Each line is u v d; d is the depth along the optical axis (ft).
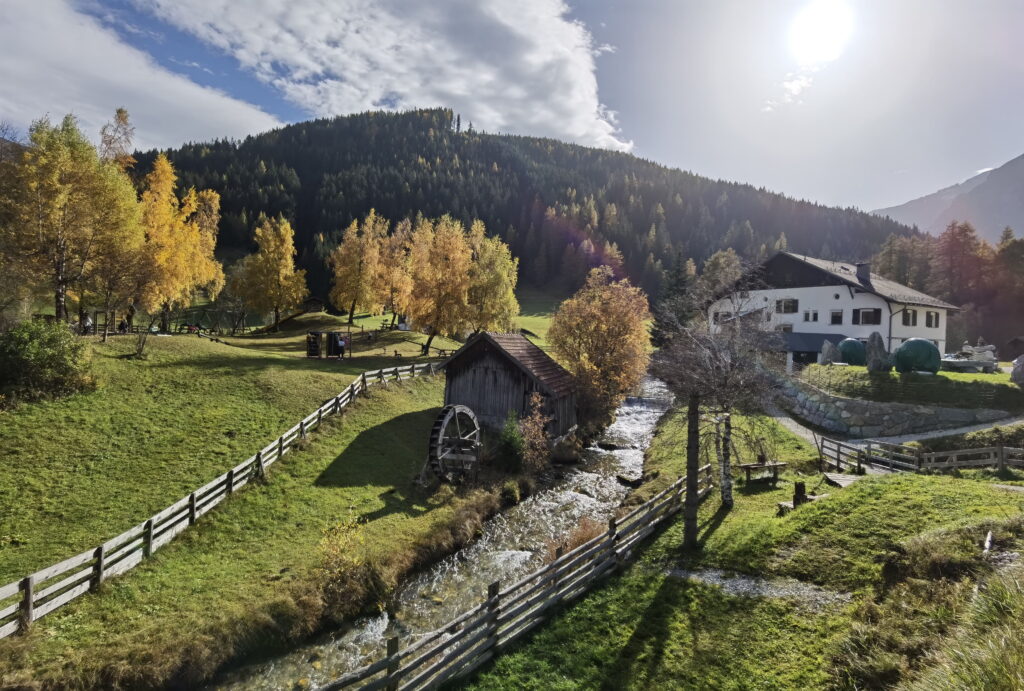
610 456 93.66
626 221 484.74
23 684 30.27
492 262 178.50
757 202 577.43
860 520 42.70
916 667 25.07
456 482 72.02
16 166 89.15
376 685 29.43
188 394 81.92
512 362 95.04
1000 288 222.89
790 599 35.60
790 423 100.68
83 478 54.08
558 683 31.17
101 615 37.17
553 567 39.65
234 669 35.96
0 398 63.87
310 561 47.21
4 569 39.91
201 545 47.93
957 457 68.03
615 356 112.98
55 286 94.79
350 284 182.09
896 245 288.10
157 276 110.11
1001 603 23.39
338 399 86.94
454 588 47.80
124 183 102.17
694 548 45.98
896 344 140.77
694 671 30.63
